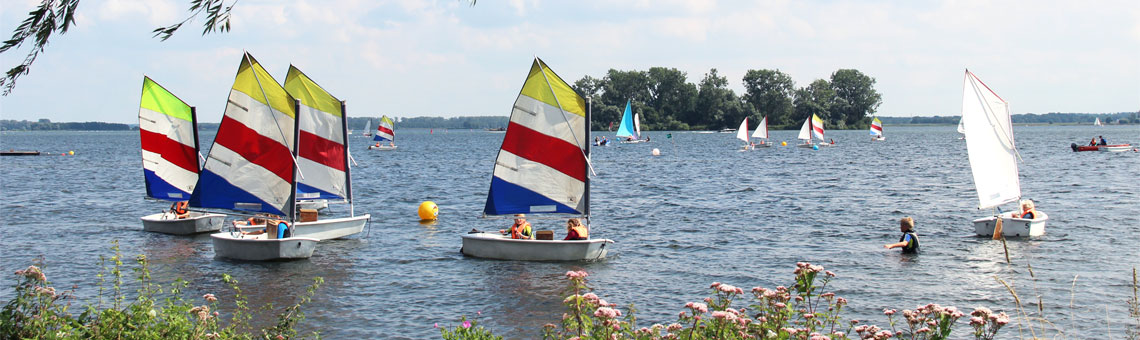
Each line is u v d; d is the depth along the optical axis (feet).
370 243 91.30
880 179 181.88
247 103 84.07
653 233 98.48
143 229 103.04
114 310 35.35
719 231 99.50
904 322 56.49
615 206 128.57
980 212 115.75
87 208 127.95
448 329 55.21
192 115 104.68
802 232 97.96
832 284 68.33
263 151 84.17
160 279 71.36
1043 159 252.21
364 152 381.19
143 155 102.99
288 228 82.43
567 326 33.94
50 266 77.30
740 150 368.27
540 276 72.49
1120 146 303.89
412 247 88.48
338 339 53.06
